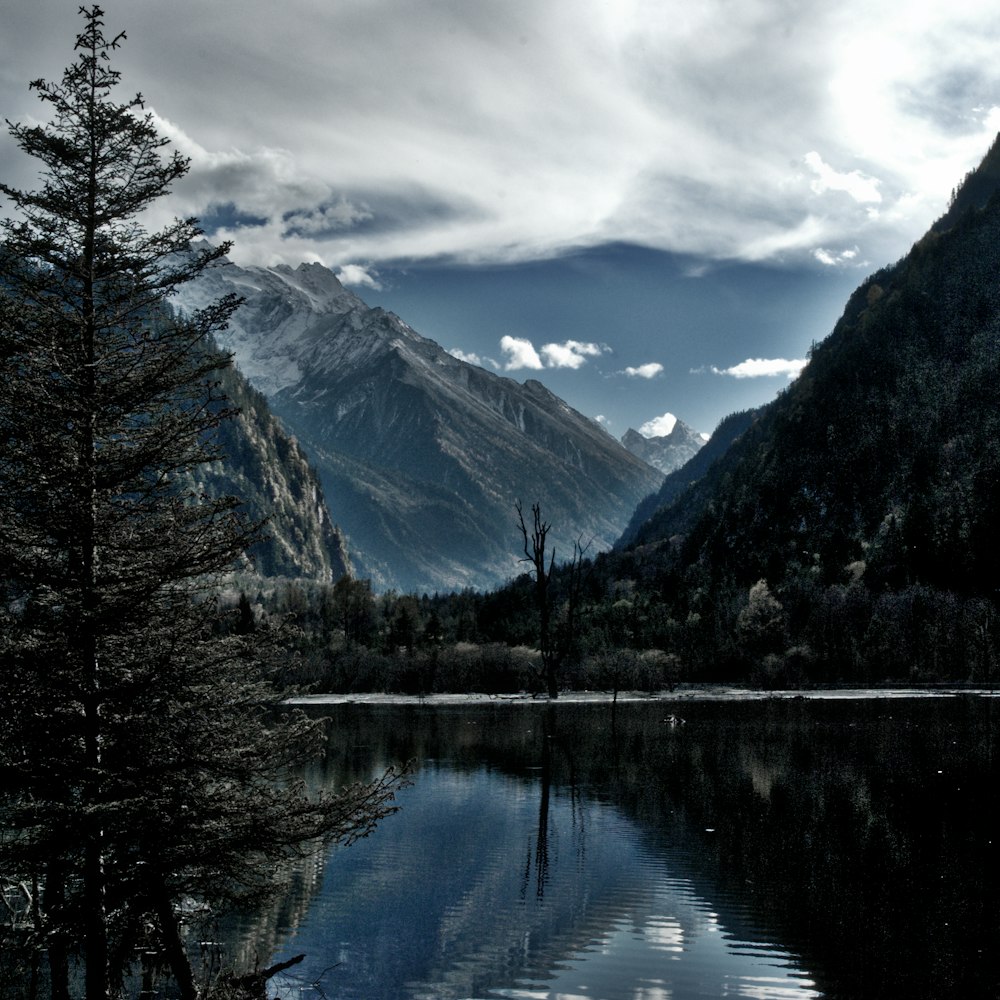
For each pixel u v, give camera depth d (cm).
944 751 7862
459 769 7081
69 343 2086
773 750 8081
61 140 2130
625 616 19188
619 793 5972
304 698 15712
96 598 2014
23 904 2762
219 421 2198
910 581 19125
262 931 3288
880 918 3409
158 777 2042
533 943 3164
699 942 3164
